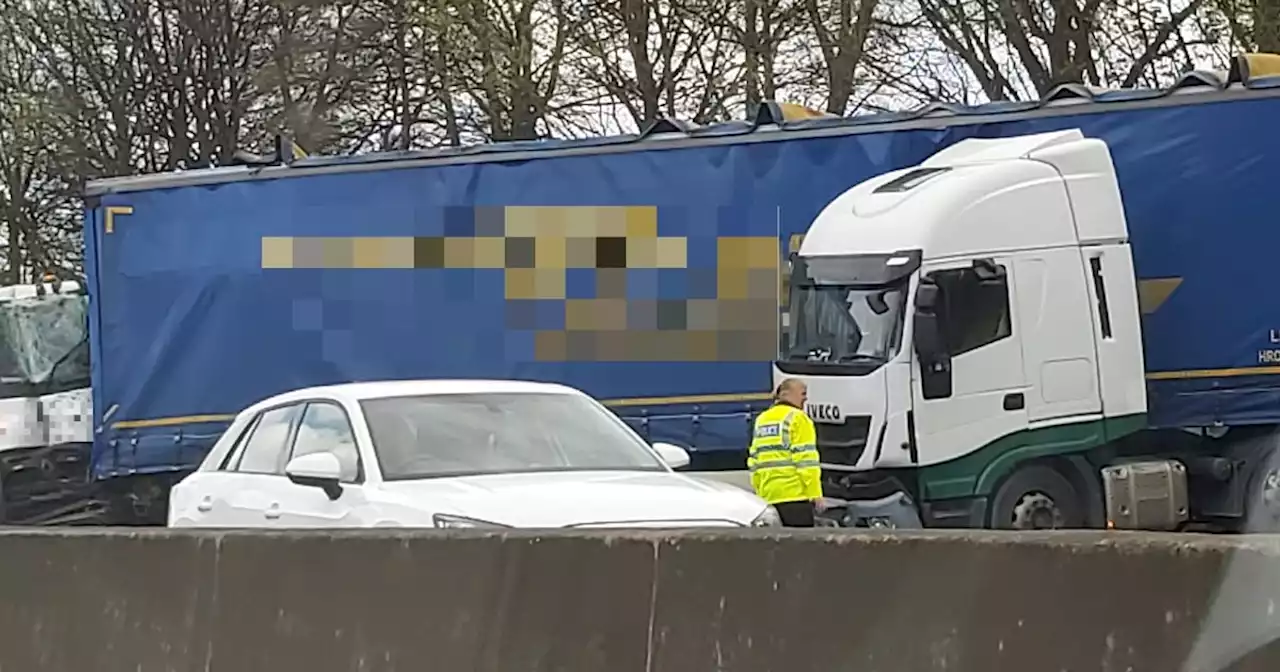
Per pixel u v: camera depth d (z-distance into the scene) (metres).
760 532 5.37
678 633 5.47
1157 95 13.02
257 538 6.65
